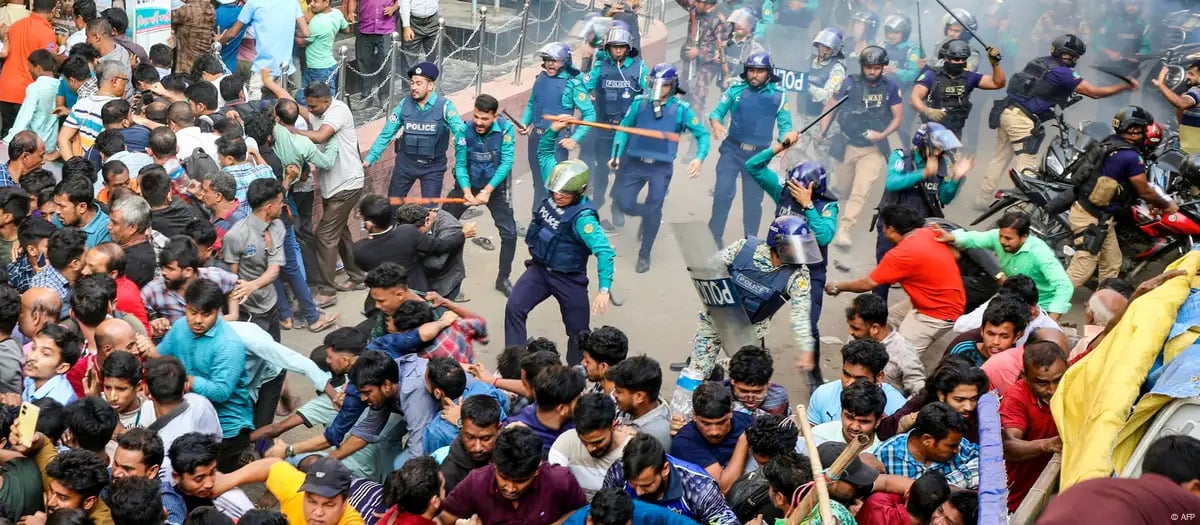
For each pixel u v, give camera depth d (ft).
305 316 27.63
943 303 23.67
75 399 18.57
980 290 24.50
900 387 21.45
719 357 23.26
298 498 16.31
